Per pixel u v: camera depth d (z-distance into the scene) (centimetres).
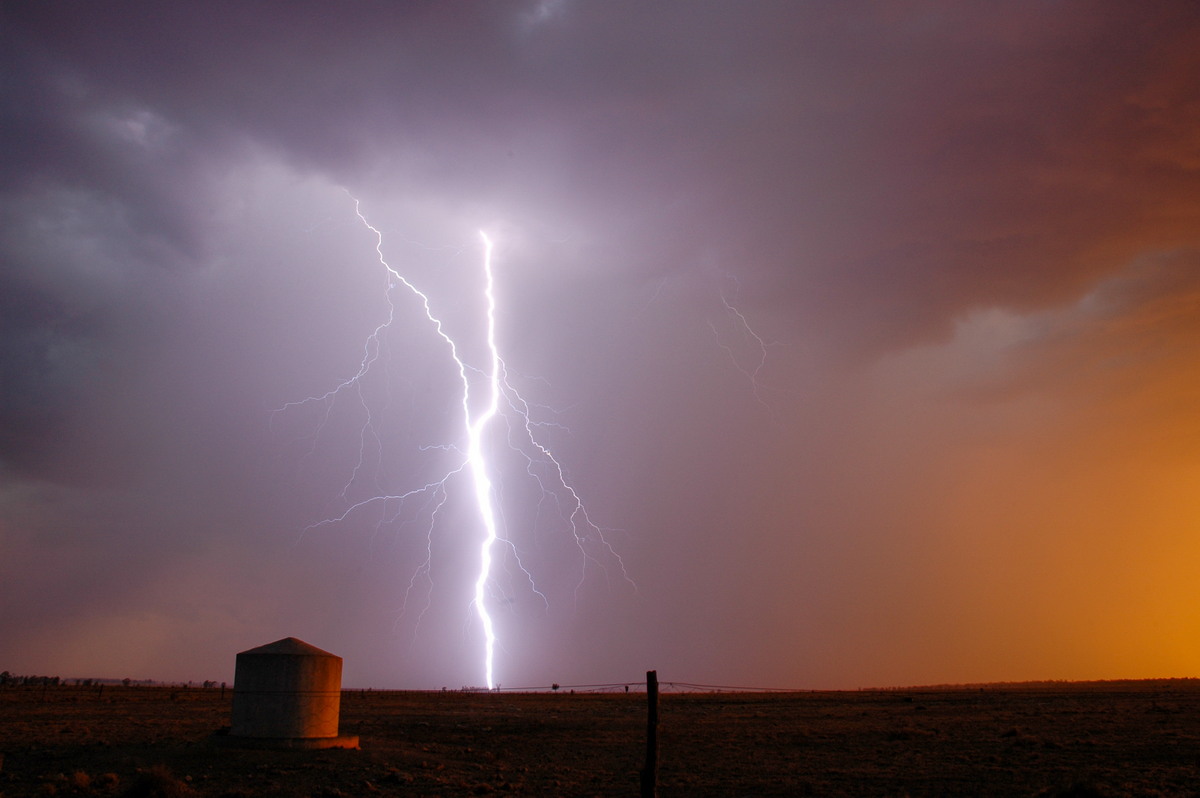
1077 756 2850
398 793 2244
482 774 2617
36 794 2075
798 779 2533
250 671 2823
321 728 2847
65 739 3092
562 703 6994
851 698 7419
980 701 6338
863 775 2577
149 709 5025
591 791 2347
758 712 5484
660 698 8056
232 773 2414
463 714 5253
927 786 2367
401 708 5766
